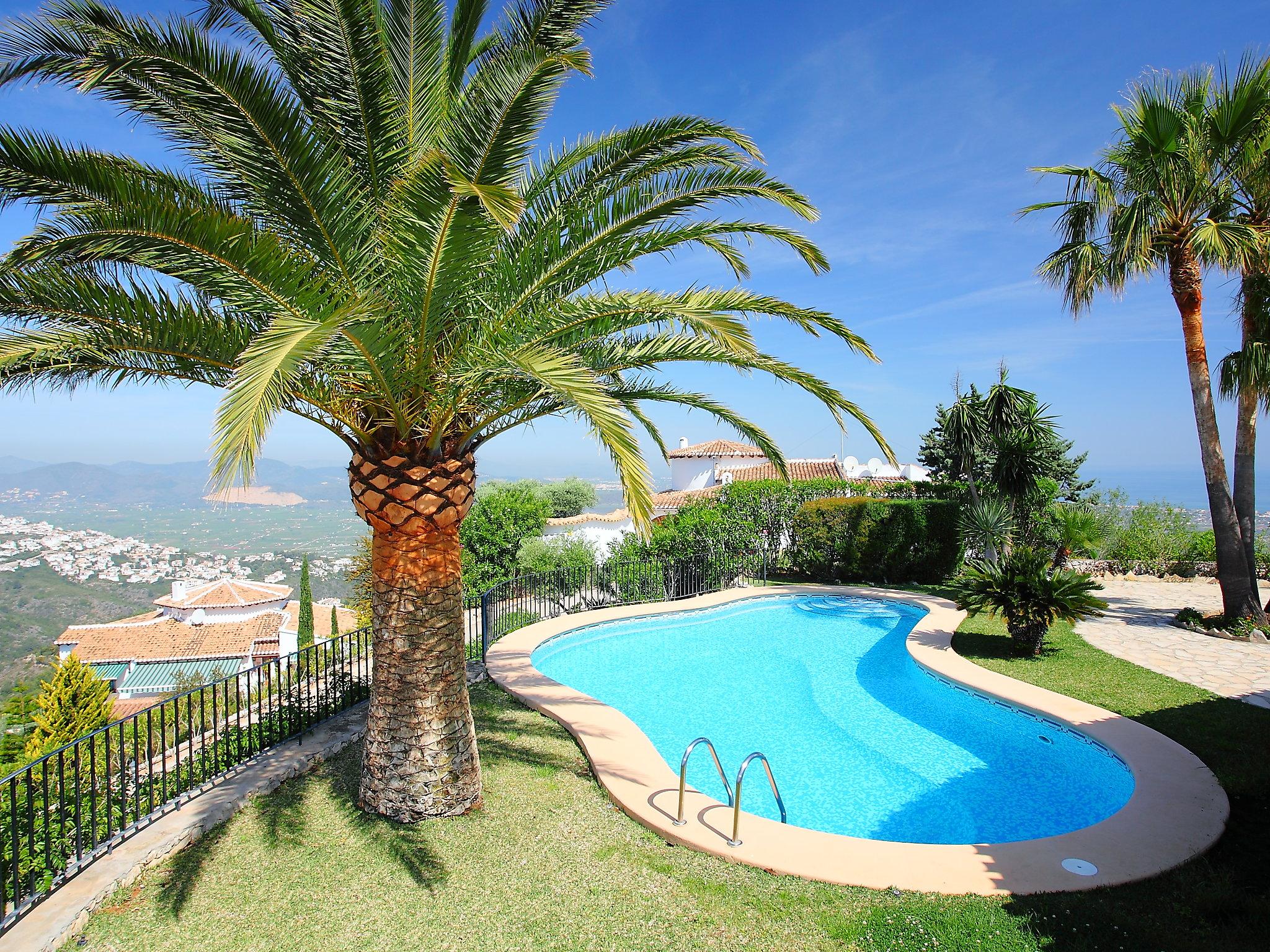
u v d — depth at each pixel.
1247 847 5.30
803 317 6.41
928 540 18.41
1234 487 12.61
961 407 18.22
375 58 4.93
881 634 14.58
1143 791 6.16
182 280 4.93
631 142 5.79
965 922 4.38
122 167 5.29
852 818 6.98
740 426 8.27
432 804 5.96
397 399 5.48
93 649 33.94
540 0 5.28
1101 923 4.35
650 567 16.77
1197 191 11.20
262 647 34.22
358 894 4.93
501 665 10.79
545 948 4.34
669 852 5.46
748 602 16.94
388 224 4.86
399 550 5.91
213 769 6.65
